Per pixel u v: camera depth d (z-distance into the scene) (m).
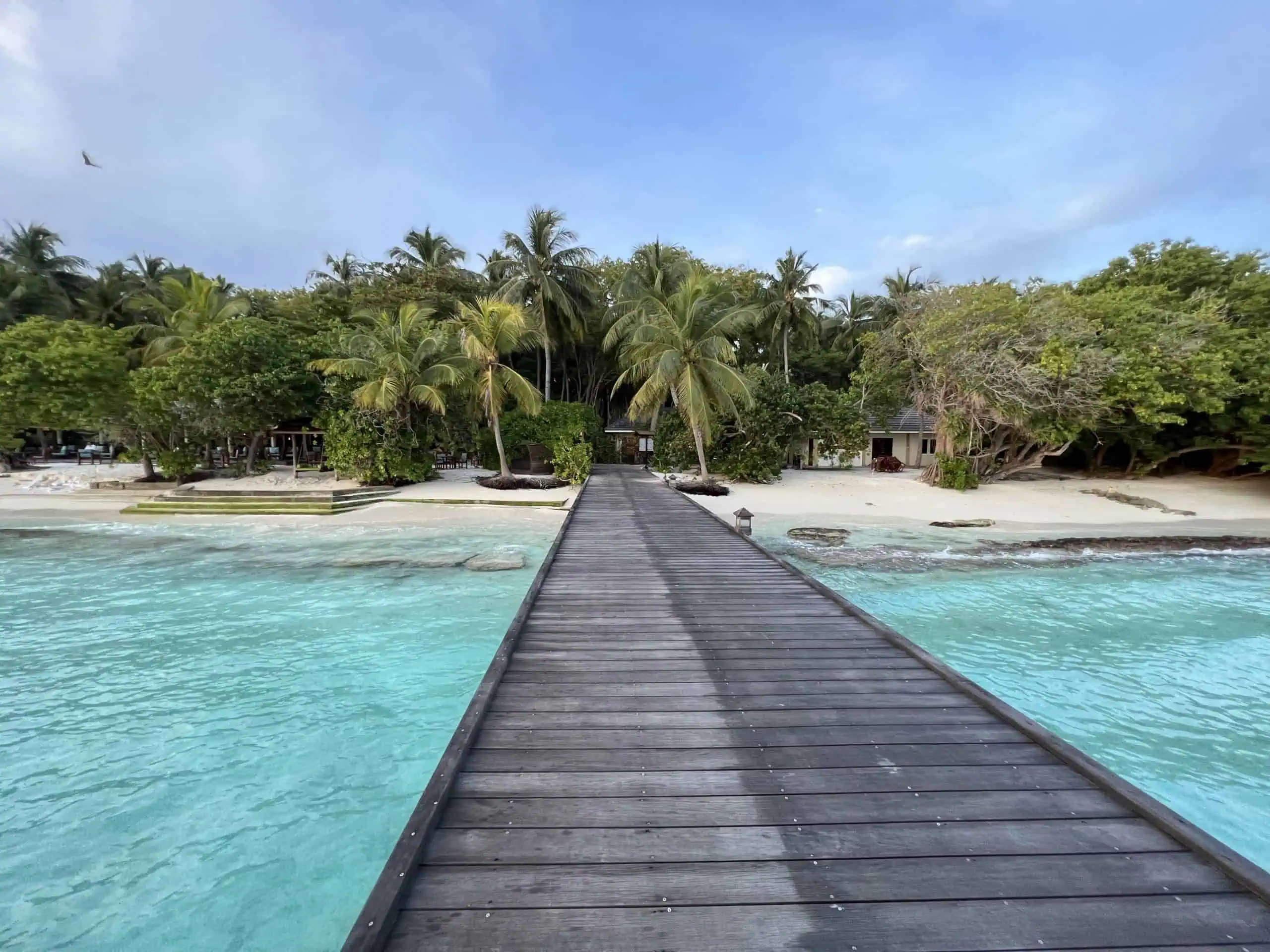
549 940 1.84
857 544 11.80
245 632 6.56
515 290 26.52
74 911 2.79
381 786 3.77
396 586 8.45
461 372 18.95
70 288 31.42
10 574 9.12
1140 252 22.58
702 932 1.88
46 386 17.05
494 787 2.67
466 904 1.97
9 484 20.75
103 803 3.57
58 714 4.68
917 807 2.54
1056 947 1.83
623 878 2.10
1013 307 17.77
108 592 8.12
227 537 12.10
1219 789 3.81
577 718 3.39
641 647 4.64
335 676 5.41
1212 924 1.90
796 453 25.25
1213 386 16.67
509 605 7.56
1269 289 19.14
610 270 32.88
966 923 1.92
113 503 16.80
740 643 4.74
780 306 30.14
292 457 24.12
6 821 3.39
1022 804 2.56
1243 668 5.76
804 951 1.81
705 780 2.74
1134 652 6.16
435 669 5.57
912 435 29.52
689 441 21.45
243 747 4.21
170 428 18.80
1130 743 4.37
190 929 2.70
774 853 2.24
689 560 7.99
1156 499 17.84
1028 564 10.17
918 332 19.58
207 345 16.83
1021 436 19.89
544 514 15.15
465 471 24.92
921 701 3.65
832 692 3.78
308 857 3.15
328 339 19.41
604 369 33.56
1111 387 17.34
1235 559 10.62
